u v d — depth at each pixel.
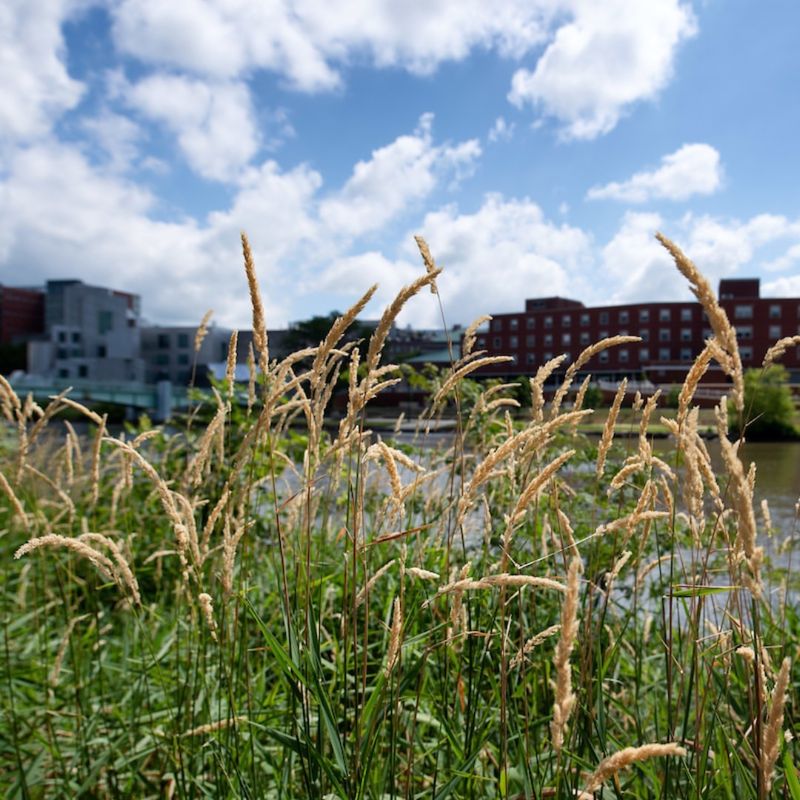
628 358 61.69
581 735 1.77
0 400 2.55
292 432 3.05
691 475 1.57
